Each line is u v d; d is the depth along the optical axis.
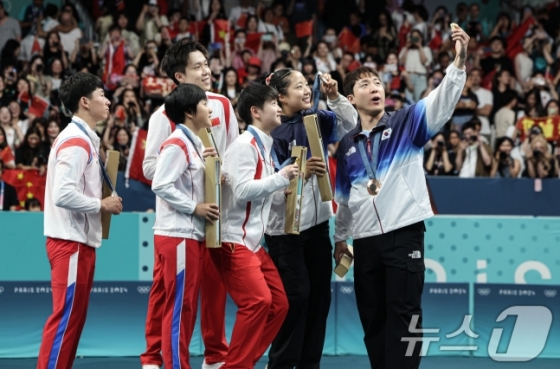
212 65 10.15
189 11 11.09
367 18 11.39
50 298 6.52
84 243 4.48
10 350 6.45
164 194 4.23
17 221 6.50
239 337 4.41
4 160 9.05
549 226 6.73
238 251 4.45
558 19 11.31
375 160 4.54
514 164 9.75
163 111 4.75
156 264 4.79
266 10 11.26
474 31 11.25
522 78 10.88
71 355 4.50
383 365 4.65
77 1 10.76
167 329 4.34
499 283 6.70
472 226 6.74
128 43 10.48
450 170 9.66
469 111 10.34
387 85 10.62
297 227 4.52
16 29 10.50
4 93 9.66
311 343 4.93
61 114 9.73
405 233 4.46
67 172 4.29
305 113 5.00
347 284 6.69
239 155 4.42
